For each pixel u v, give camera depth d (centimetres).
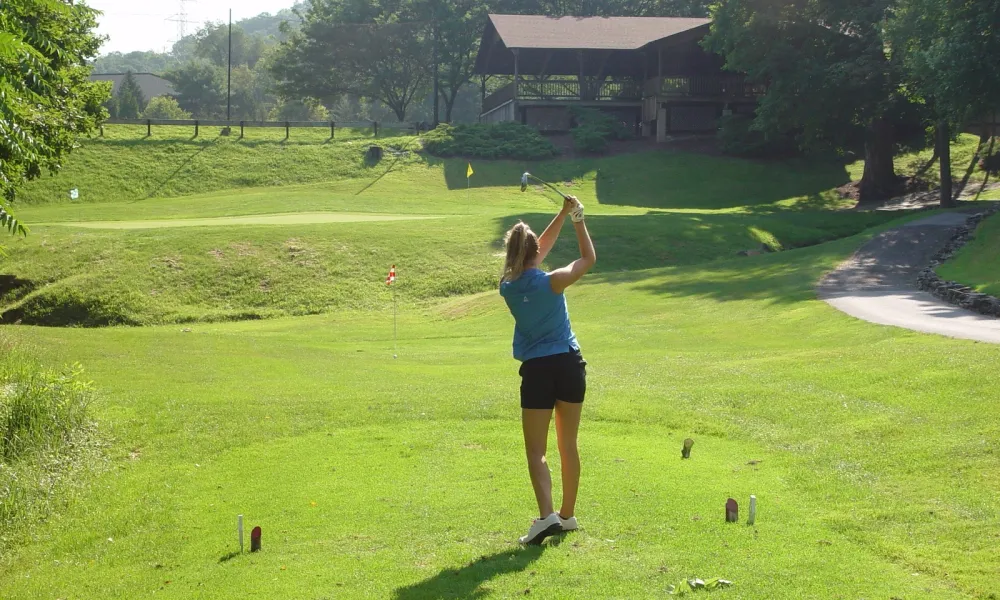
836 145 4631
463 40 7375
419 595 484
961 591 470
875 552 537
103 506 748
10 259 3081
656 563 520
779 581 486
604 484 709
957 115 3142
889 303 1928
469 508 663
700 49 5712
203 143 5497
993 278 2044
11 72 921
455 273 3097
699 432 923
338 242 3288
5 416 909
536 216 3750
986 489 640
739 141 5347
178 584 539
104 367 1430
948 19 3039
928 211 3619
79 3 2195
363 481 764
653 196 4862
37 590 559
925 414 855
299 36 7975
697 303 2227
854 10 4091
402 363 1619
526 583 492
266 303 2903
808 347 1520
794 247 3484
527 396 549
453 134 5631
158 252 3130
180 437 966
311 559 566
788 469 752
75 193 2433
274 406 1105
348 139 5741
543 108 5962
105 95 2889
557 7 8262
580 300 2452
